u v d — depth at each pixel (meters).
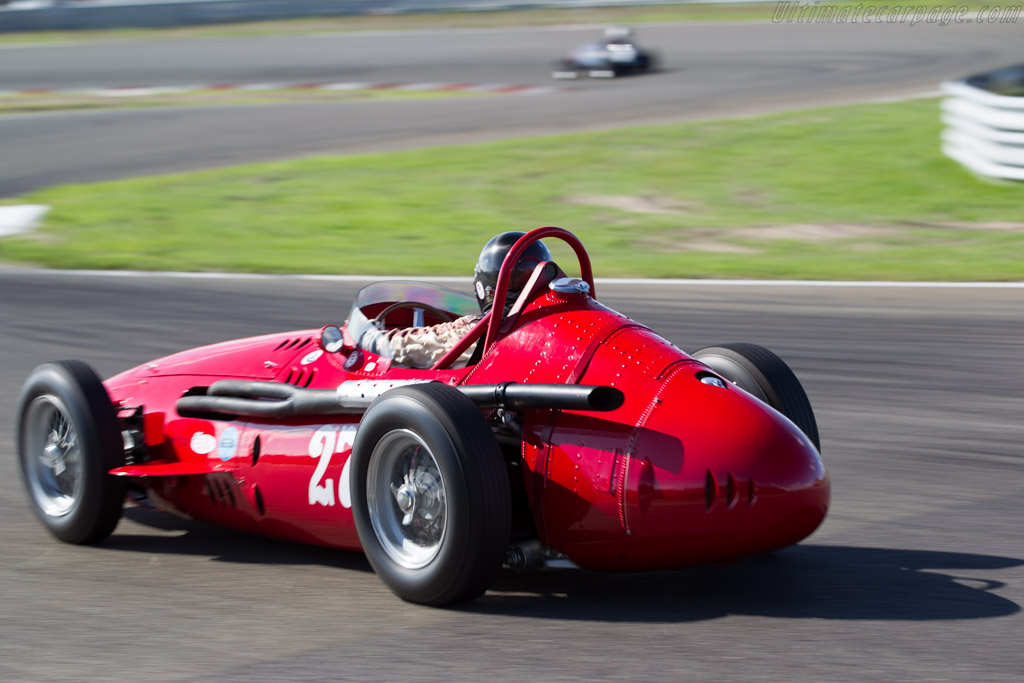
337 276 47.72
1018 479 22.58
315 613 16.02
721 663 13.88
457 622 15.51
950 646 14.36
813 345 34.94
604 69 121.75
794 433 16.19
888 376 31.38
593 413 16.12
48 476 20.31
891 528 19.75
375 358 18.67
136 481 20.58
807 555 18.42
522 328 17.38
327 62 136.62
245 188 68.81
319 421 18.22
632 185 67.44
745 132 83.00
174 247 54.69
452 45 147.12
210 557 18.97
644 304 41.00
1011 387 30.08
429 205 63.12
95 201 66.00
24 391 20.06
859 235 54.62
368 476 16.42
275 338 21.33
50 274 49.34
